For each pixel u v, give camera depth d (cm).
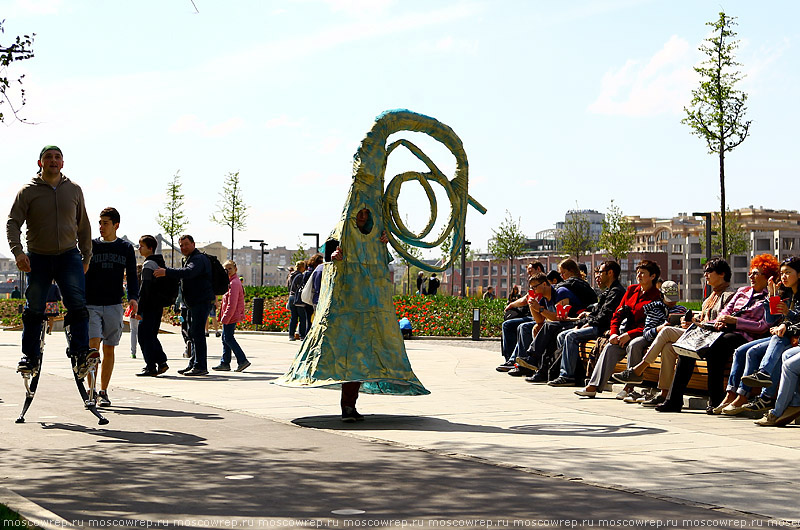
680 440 742
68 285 830
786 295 866
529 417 889
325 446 709
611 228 7394
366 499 524
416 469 614
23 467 620
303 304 2178
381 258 874
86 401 832
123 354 1758
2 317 3316
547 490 548
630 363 1000
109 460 646
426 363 1561
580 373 1173
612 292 1155
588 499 524
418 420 867
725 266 984
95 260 951
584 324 1190
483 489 550
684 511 496
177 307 1919
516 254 7394
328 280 862
